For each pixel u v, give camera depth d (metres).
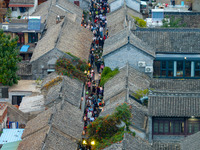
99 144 92.12
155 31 129.50
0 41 120.19
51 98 108.44
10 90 117.75
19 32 139.75
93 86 126.19
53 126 96.50
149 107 93.50
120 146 86.69
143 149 88.75
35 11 162.88
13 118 106.19
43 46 129.12
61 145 93.00
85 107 117.25
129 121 94.19
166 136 93.62
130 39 123.62
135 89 107.44
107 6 183.50
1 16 158.25
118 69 121.25
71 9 162.62
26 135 97.62
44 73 123.19
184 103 93.81
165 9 160.25
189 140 90.69
